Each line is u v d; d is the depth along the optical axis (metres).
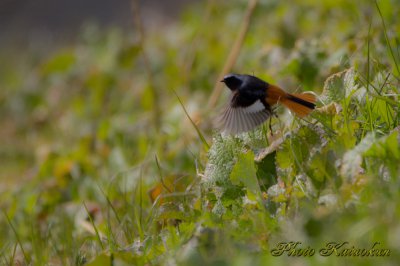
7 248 10.59
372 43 10.55
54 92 21.17
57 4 30.66
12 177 17.45
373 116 8.47
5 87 25.17
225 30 19.00
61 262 9.47
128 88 19.06
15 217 12.74
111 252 7.77
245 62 16.39
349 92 8.72
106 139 15.33
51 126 20.12
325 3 15.58
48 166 15.08
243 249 6.95
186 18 21.44
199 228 7.21
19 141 20.22
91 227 10.78
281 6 17.41
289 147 8.07
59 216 11.88
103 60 19.75
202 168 9.41
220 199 8.10
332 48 11.68
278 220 7.46
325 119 8.52
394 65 9.46
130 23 27.83
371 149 7.33
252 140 8.73
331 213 6.81
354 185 7.18
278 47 13.78
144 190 10.86
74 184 13.31
